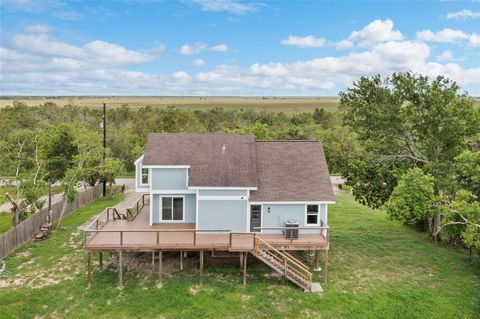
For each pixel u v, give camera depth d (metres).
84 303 19.23
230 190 23.48
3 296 19.44
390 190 28.91
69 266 23.30
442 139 27.50
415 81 27.91
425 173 27.11
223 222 23.73
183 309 18.91
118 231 21.16
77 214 34.81
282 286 21.45
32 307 18.70
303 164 26.44
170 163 24.70
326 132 68.75
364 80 29.44
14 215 27.33
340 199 43.59
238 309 19.00
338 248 27.73
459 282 22.64
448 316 19.09
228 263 24.02
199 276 21.91
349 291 21.20
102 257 24.52
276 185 24.70
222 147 26.56
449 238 29.16
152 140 26.75
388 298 20.56
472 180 24.94
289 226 23.25
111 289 20.55
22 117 71.56
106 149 38.91
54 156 41.75
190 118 75.75
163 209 25.42
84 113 88.12
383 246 28.31
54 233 29.20
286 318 18.48
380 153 30.06
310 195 24.08
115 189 46.56
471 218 21.14
